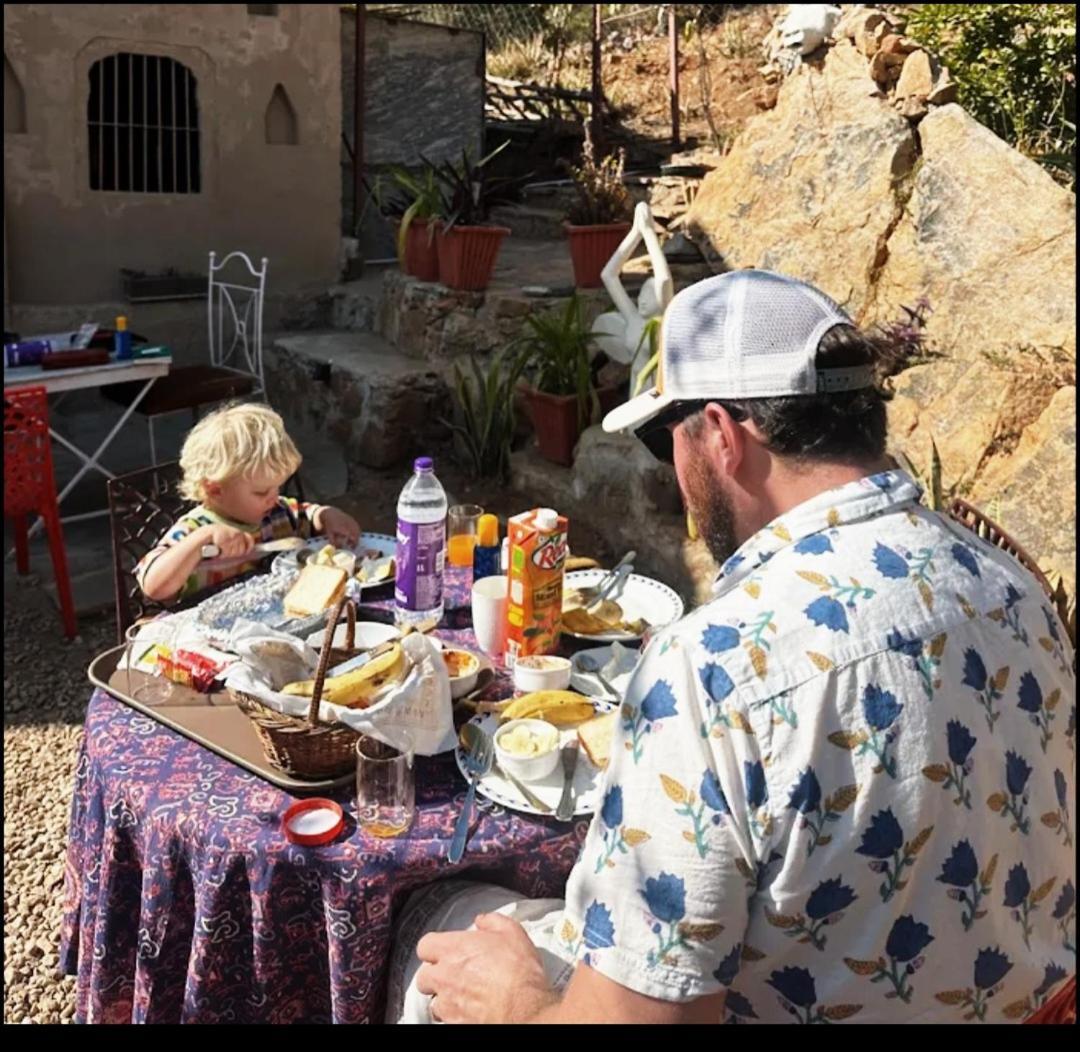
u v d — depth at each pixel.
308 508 2.98
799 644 1.24
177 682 2.16
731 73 10.75
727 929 1.24
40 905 2.95
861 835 1.21
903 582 1.29
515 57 12.33
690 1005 1.24
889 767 1.21
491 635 2.27
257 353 6.42
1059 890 1.38
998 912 1.29
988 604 1.33
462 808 1.78
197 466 2.69
